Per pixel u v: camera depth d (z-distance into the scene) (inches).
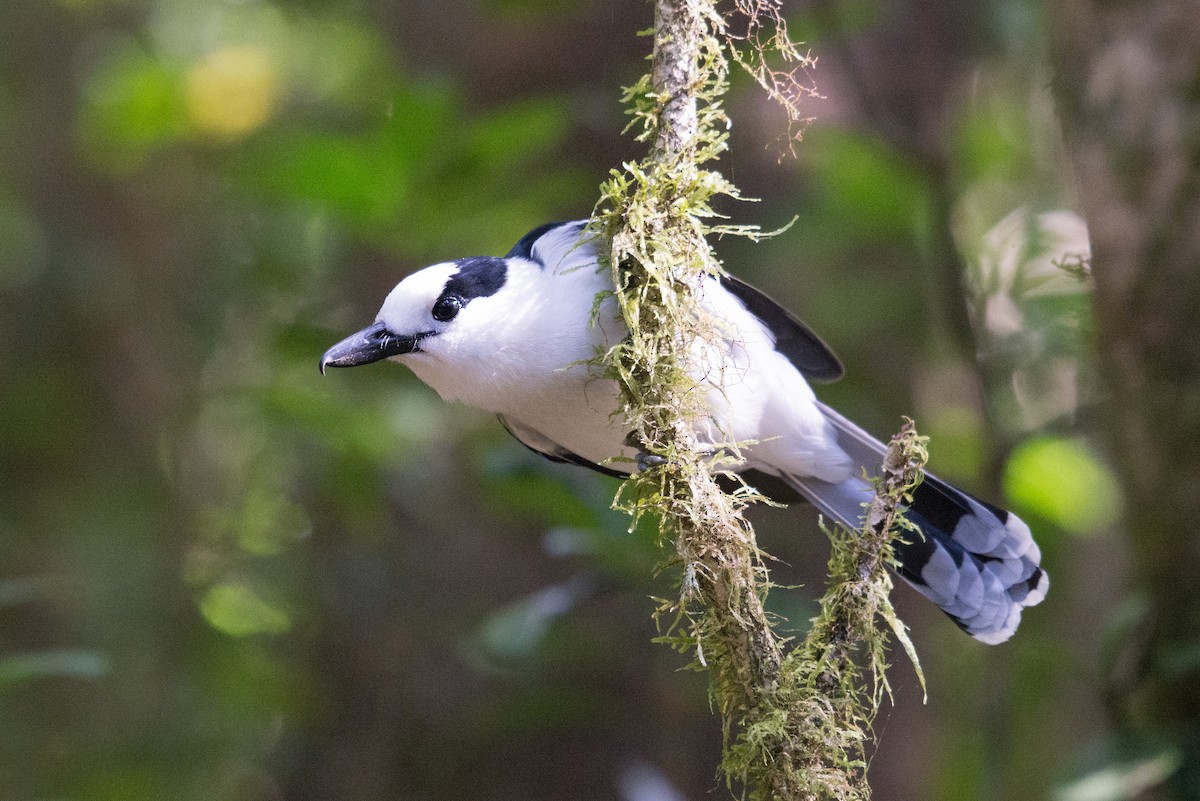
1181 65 269.3
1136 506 280.8
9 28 596.7
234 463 589.3
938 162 392.2
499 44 431.5
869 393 474.9
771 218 438.3
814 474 287.1
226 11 591.5
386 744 422.0
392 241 376.8
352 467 430.3
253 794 527.5
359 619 430.0
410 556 429.7
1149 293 273.7
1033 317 377.4
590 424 266.5
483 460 345.4
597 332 250.4
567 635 396.2
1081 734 421.1
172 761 524.1
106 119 525.0
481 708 416.2
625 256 209.3
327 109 555.8
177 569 567.2
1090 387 354.6
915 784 451.5
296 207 430.0
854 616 196.9
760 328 269.0
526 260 267.0
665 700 397.7
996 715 374.9
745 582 201.8
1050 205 459.5
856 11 410.3
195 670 548.7
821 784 190.9
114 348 590.2
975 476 474.3
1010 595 263.7
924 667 468.8
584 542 324.8
